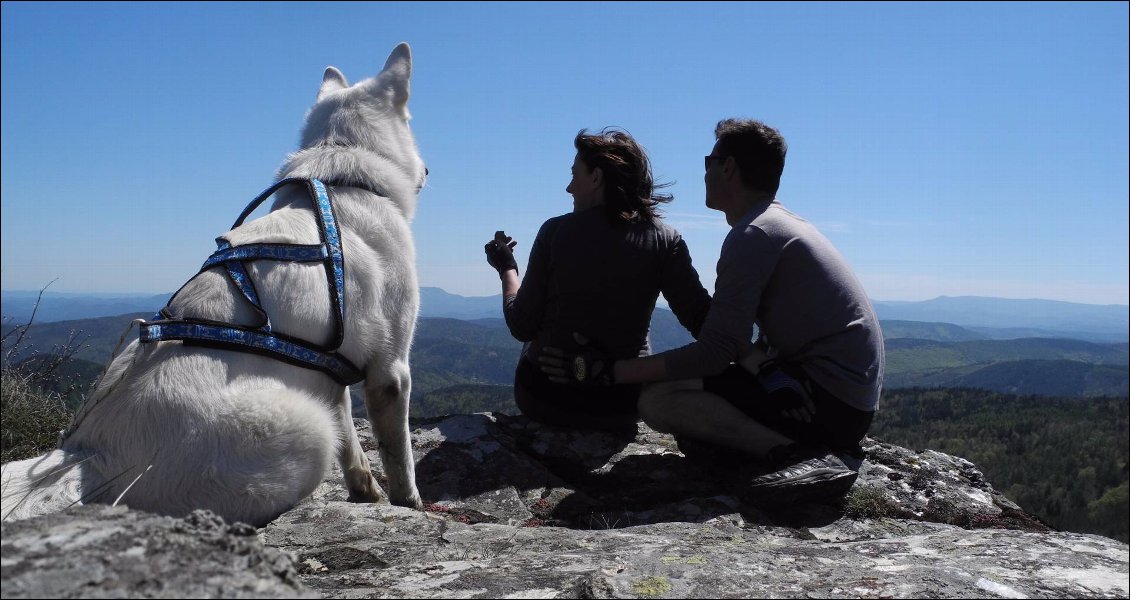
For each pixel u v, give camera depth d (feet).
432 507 11.61
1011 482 322.55
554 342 13.84
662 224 13.87
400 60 12.57
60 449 7.70
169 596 3.85
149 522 4.78
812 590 5.28
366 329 9.98
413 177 12.25
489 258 15.88
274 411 8.01
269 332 8.60
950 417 418.10
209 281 8.70
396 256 10.62
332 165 11.03
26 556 4.15
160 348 8.11
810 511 11.28
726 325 11.68
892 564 6.31
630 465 13.50
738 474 12.25
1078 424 396.78
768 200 12.46
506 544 7.54
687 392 12.51
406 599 5.39
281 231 9.56
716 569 5.79
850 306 11.80
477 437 14.20
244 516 7.84
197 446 7.64
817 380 11.72
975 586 5.43
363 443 13.97
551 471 13.48
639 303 13.65
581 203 13.78
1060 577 5.84
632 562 6.15
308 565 6.96
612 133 13.60
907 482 12.40
